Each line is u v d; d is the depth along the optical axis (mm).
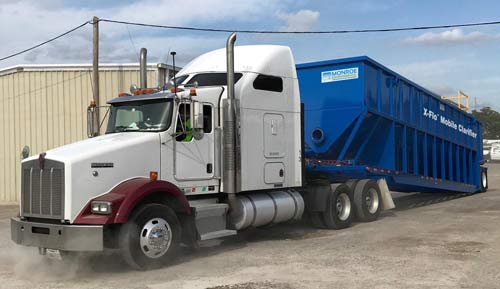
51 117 21531
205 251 9430
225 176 9477
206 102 9320
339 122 13289
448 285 6715
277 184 10594
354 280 7043
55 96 21531
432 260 8211
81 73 21312
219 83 9992
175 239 8219
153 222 7949
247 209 9797
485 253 8695
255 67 10281
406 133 15242
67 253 7914
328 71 13469
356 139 13664
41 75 21625
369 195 13180
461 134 19359
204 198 9469
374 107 13422
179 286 6930
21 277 7711
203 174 9219
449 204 17266
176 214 8672
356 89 13016
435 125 16953
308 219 12180
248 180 9891
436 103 17094
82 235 7348
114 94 20891
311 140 13758
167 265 8156
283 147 10781
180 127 8875
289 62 11117
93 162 7766
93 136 9648
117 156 8039
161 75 20453
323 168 12562
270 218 10422
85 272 7922
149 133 8641
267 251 9352
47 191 7789
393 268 7703
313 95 13734
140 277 7484
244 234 11492
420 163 16344
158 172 8539
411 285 6738
